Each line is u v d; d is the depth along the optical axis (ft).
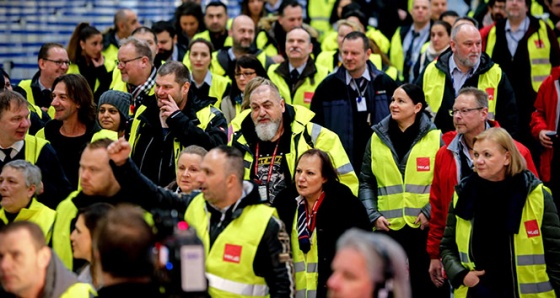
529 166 51.03
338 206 46.14
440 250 47.70
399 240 55.42
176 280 30.27
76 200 41.45
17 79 81.00
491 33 73.67
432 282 55.47
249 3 87.92
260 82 56.39
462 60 62.34
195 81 67.31
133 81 58.03
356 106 63.16
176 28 84.48
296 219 46.50
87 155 40.60
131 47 57.88
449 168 51.67
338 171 51.55
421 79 64.28
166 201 40.75
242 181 39.34
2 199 44.42
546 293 44.91
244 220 39.09
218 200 39.09
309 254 46.14
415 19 82.53
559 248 44.83
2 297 33.71
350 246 28.04
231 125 54.39
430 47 74.28
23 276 32.48
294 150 51.19
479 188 45.44
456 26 62.80
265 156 51.65
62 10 85.05
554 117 64.13
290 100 69.51
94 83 71.05
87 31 70.74
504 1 78.89
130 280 29.60
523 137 72.49
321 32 94.53
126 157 39.50
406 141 55.62
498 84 62.54
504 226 44.73
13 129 49.49
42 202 49.70
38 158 50.21
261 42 82.58
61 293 33.09
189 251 30.55
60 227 42.83
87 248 37.47
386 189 55.67
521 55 72.59
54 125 54.95
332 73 64.03
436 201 52.13
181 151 49.26
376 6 92.94
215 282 38.83
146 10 92.43
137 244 29.53
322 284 45.73
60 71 65.00
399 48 83.76
